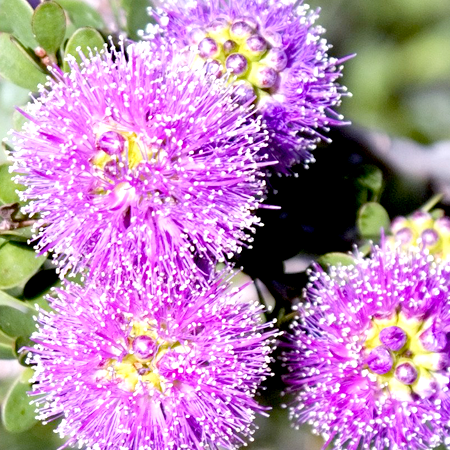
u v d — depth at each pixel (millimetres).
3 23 266
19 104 270
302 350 255
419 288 251
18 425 256
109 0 267
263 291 272
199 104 243
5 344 255
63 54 260
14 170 245
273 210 266
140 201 242
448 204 295
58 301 247
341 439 253
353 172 274
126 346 244
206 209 243
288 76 254
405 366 250
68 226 244
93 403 245
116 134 241
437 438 251
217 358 245
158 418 244
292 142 255
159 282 241
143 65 243
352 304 252
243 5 256
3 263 252
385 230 269
